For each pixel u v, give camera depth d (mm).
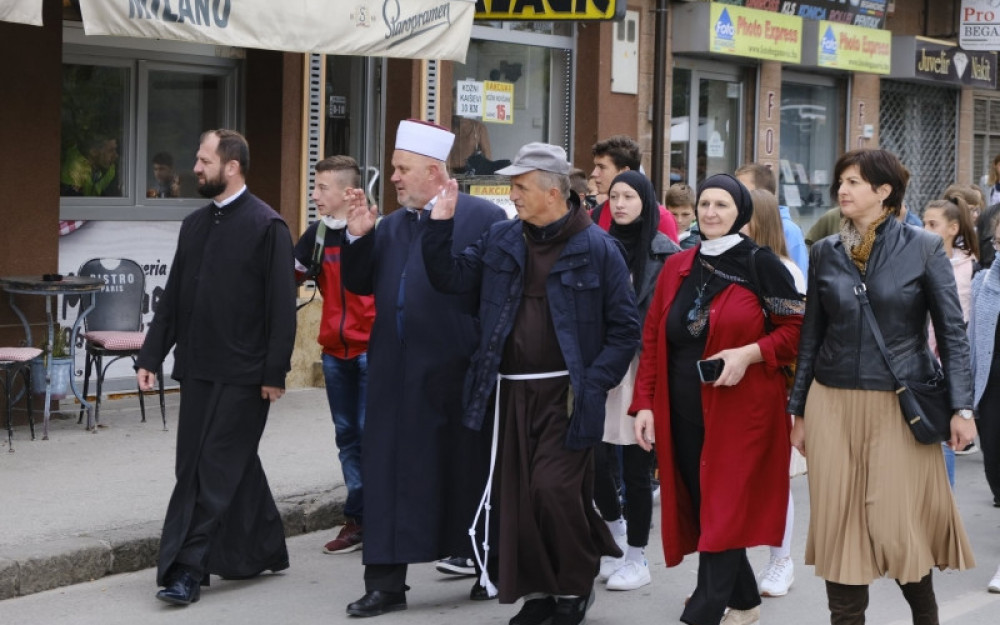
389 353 6602
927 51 18781
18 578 6832
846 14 17547
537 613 6375
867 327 5492
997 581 7328
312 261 7617
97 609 6676
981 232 10539
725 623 6316
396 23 9648
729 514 5855
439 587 7215
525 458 6098
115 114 10961
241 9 8711
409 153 6605
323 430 10148
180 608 6727
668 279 6109
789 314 5855
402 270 6645
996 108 21953
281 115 11469
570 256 6117
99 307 10227
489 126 13492
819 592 7219
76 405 10555
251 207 6840
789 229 8227
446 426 6590
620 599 7059
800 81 17672
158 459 9039
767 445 5965
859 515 5504
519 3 11898
